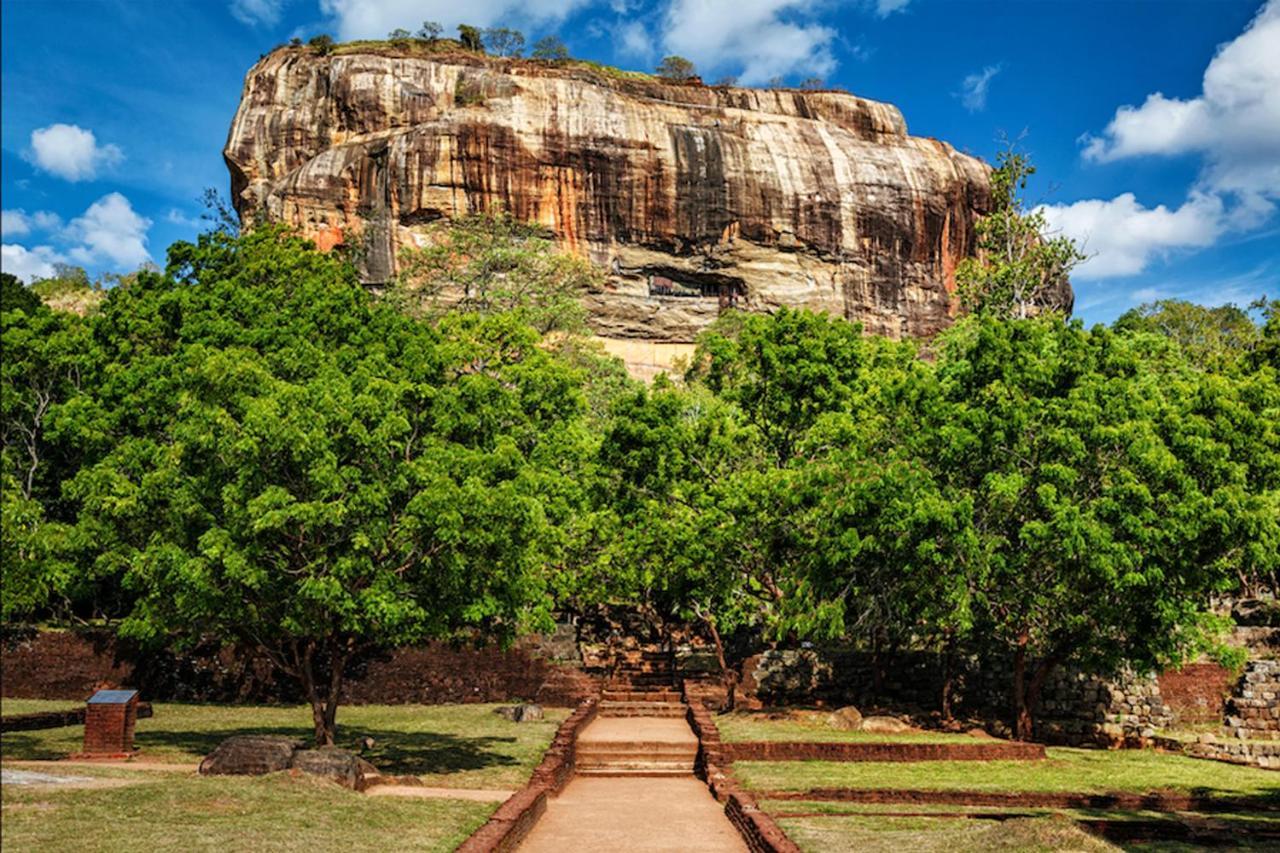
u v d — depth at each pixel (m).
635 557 28.05
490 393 19.02
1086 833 10.91
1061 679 25.66
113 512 17.66
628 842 12.58
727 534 25.89
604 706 26.92
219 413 16.17
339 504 15.62
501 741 21.30
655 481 28.98
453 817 12.51
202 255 34.28
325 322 28.48
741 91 86.12
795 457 26.89
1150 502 20.70
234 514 15.83
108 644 28.20
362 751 19.16
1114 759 20.36
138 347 29.44
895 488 21.98
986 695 26.86
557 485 28.00
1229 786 16.95
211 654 28.77
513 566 17.73
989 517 22.72
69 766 14.66
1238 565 22.78
